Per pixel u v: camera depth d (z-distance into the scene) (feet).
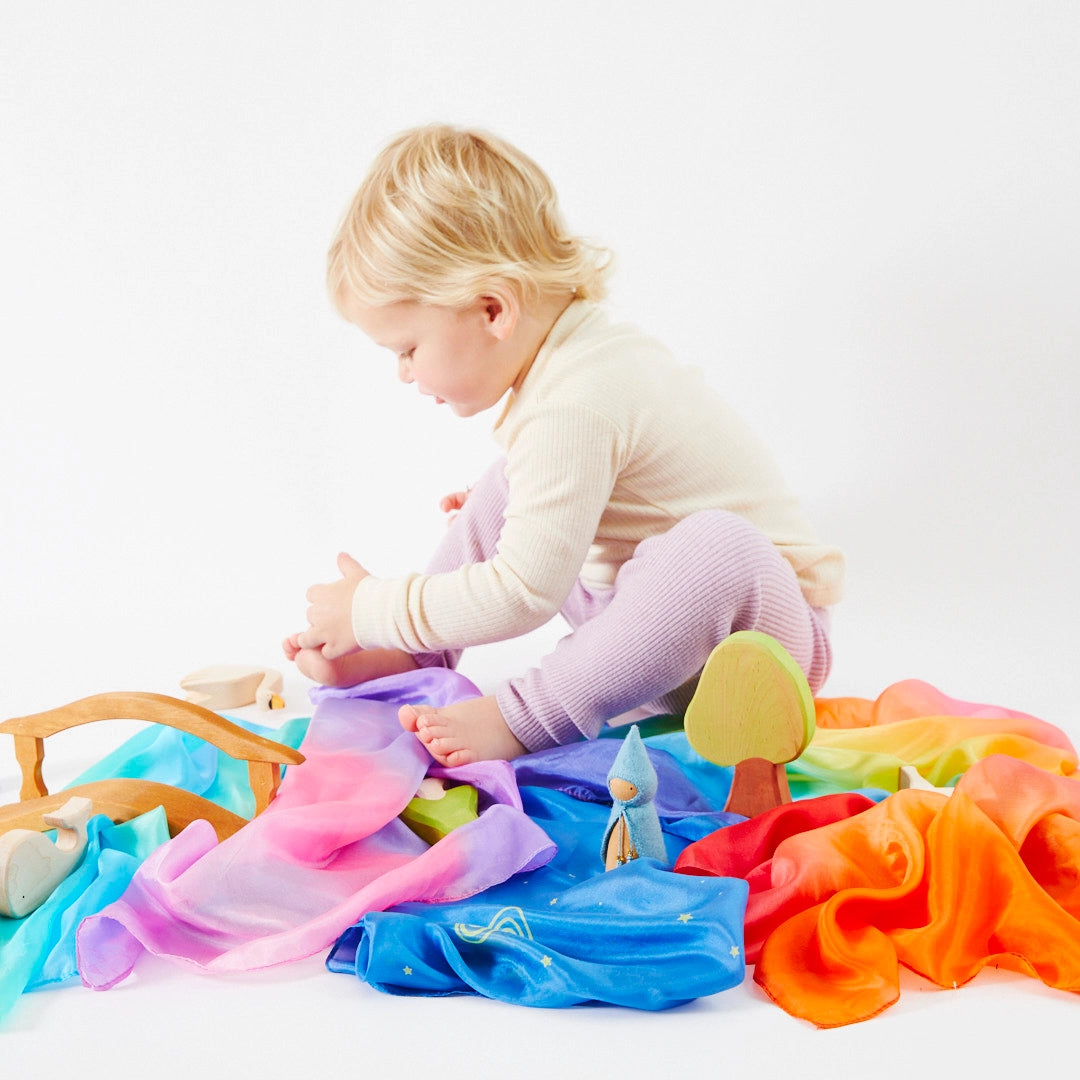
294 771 3.99
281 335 7.98
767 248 7.30
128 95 8.03
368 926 3.27
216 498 7.90
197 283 8.02
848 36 7.07
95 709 4.05
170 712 3.95
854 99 7.09
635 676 4.29
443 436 7.92
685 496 4.73
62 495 8.00
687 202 7.45
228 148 8.00
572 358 4.56
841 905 3.34
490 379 4.61
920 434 6.97
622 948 3.26
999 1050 3.00
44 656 6.18
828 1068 2.94
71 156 8.04
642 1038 3.06
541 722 4.35
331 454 8.00
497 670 5.83
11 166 8.07
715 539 4.26
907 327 7.02
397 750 4.19
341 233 4.60
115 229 8.05
